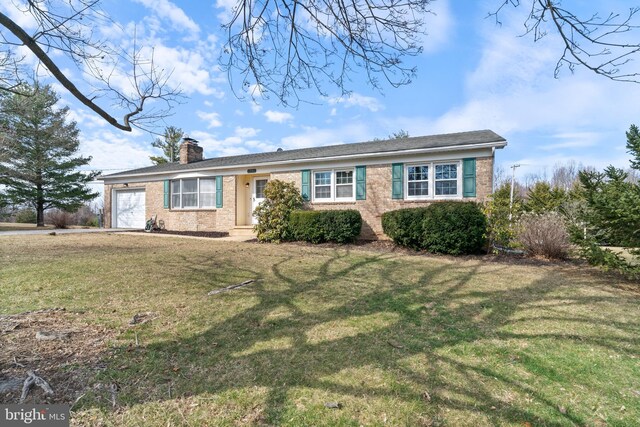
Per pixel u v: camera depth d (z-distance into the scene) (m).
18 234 12.58
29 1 2.76
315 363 2.63
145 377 2.39
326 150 13.37
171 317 3.65
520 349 2.91
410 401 2.14
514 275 5.91
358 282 5.35
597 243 5.71
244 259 7.41
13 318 3.46
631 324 3.50
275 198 11.30
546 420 1.97
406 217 8.79
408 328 3.40
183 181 15.02
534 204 14.54
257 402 2.11
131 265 6.46
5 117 12.98
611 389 2.31
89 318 3.56
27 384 2.18
